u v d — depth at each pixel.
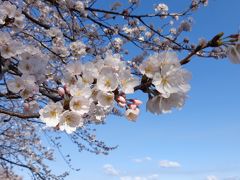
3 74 2.66
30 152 8.62
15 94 2.70
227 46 1.76
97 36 6.77
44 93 2.55
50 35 5.09
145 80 1.89
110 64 2.04
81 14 5.86
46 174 8.55
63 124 2.00
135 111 2.03
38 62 2.53
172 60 1.81
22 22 3.29
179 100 1.85
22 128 8.48
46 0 5.58
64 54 5.14
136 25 7.10
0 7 3.13
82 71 2.10
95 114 2.25
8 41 2.56
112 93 1.99
